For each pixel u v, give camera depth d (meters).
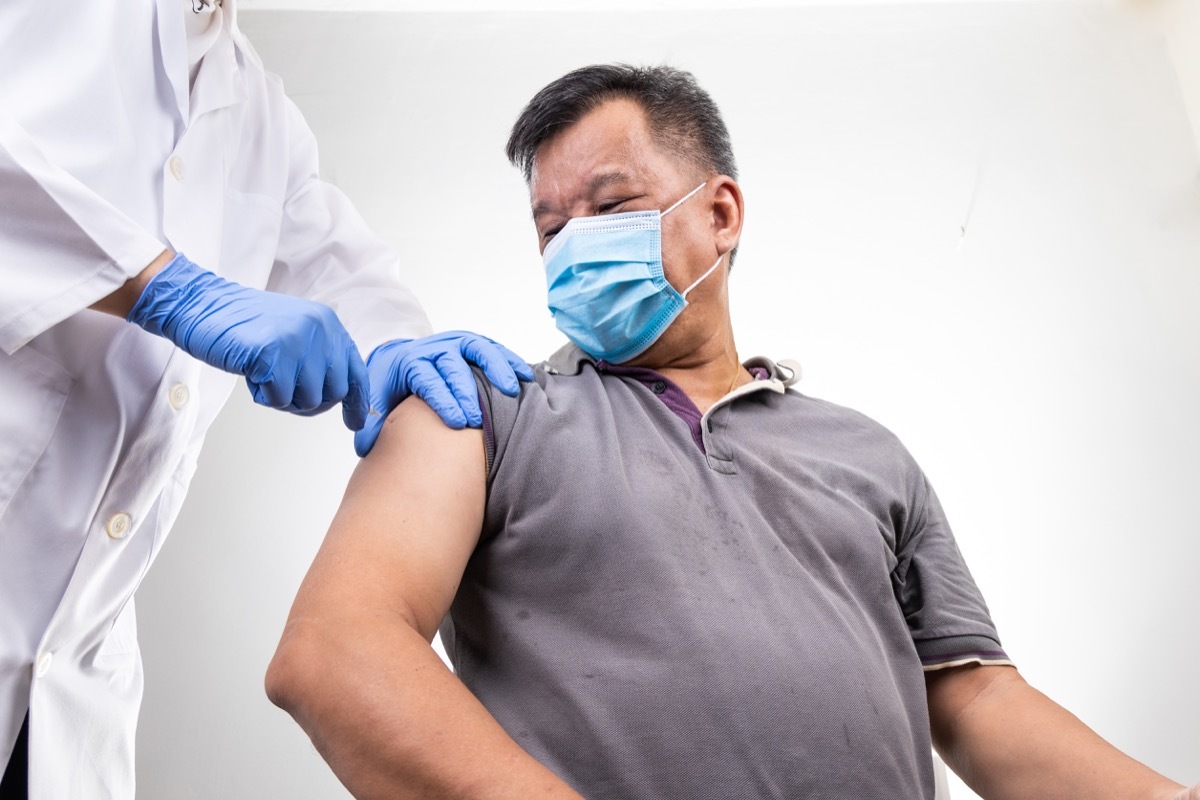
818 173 2.94
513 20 3.07
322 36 3.03
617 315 1.23
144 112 1.27
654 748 0.92
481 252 2.84
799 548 1.08
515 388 1.11
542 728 0.94
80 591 1.16
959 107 3.01
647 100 1.31
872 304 2.84
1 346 1.04
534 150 1.32
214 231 1.32
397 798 0.78
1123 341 2.82
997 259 2.87
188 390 1.23
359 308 1.61
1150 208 2.91
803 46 3.06
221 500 2.61
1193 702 2.53
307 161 1.67
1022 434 2.74
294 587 2.55
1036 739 1.09
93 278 1.06
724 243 1.32
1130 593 2.62
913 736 1.06
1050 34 3.07
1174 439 2.73
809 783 0.93
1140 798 1.00
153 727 2.42
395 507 0.95
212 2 1.33
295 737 2.44
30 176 1.02
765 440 1.19
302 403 1.10
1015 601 2.63
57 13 1.17
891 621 1.11
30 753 1.13
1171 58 3.04
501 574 1.01
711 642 0.96
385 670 0.81
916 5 3.10
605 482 1.02
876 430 1.28
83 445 1.16
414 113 2.96
